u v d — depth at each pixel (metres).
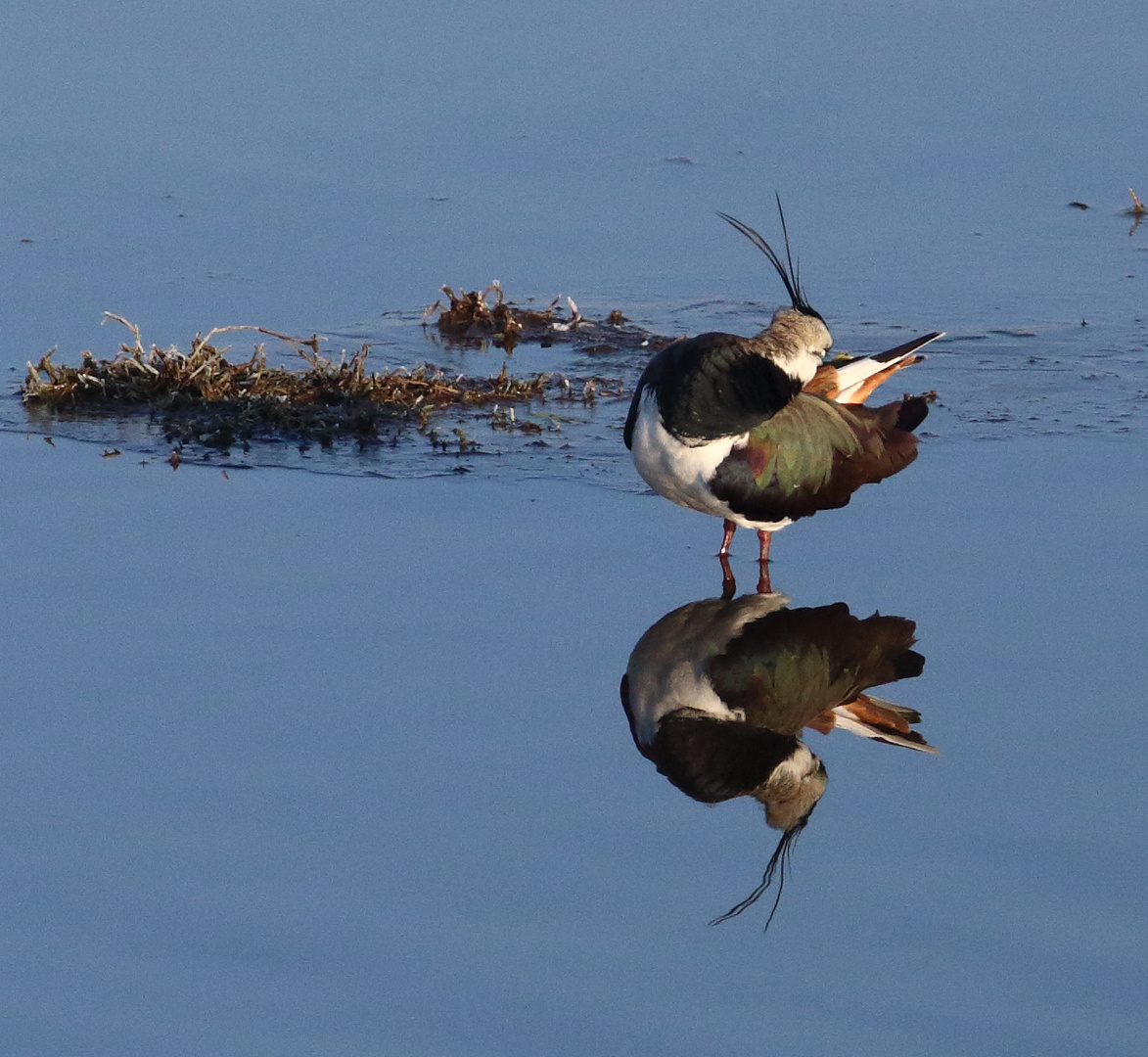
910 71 21.25
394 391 14.31
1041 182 18.75
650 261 17.22
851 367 12.55
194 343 14.45
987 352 15.09
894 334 15.52
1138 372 14.66
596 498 12.57
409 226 17.70
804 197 18.45
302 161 18.98
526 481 12.84
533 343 15.56
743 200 18.34
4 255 16.75
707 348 11.22
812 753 9.71
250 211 17.88
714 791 9.34
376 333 15.70
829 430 11.70
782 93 20.77
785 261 17.19
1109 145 19.48
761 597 11.30
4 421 13.84
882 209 18.23
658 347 15.38
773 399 11.33
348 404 14.16
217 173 18.62
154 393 14.33
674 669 10.52
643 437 11.41
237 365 14.66
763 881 8.59
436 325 15.95
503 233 17.67
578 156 19.28
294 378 14.46
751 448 11.34
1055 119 20.06
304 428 13.66
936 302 16.22
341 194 18.31
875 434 12.01
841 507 12.16
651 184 18.64
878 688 10.27
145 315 15.68
